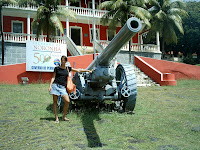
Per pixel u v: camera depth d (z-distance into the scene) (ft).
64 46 54.24
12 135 13.05
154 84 49.85
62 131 13.94
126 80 18.98
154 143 11.96
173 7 100.32
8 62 60.64
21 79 48.44
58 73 15.98
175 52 181.78
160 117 18.16
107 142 12.06
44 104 23.31
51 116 18.01
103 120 16.94
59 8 58.65
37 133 13.47
